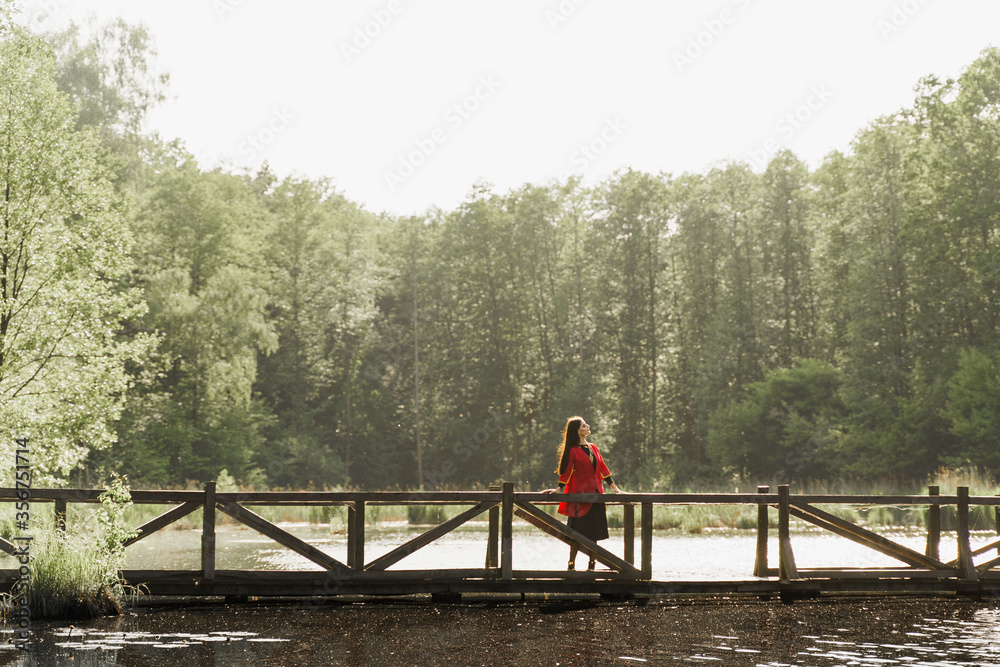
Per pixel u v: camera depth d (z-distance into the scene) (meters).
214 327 44.50
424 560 12.86
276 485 52.19
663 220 54.75
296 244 60.44
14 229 15.99
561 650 6.55
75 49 41.84
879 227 43.94
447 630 7.33
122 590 8.41
